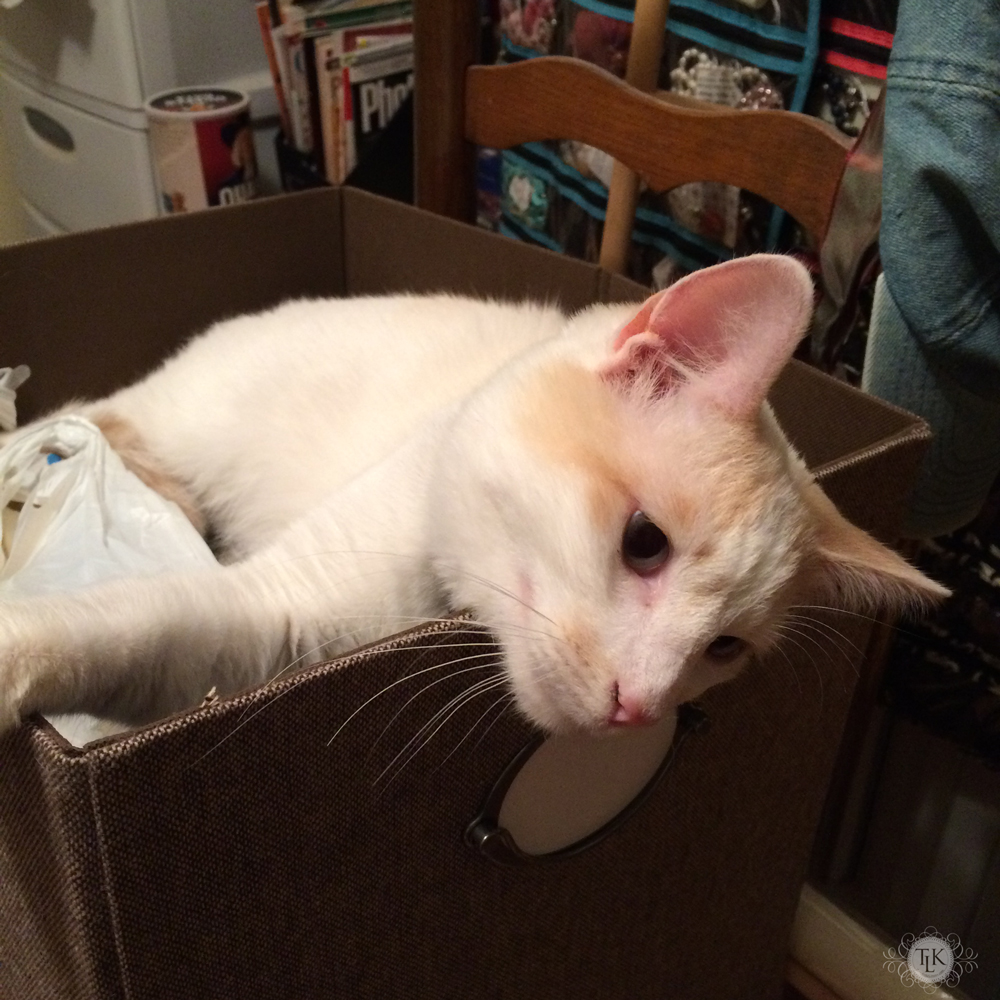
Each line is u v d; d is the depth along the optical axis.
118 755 0.40
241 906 0.48
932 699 1.05
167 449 1.04
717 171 0.95
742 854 0.86
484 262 1.11
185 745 0.42
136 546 0.83
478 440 0.68
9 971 0.59
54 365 1.08
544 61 1.05
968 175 0.65
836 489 0.71
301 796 0.48
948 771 1.14
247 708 0.44
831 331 0.93
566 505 0.63
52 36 1.34
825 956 1.25
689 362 0.65
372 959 0.57
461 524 0.68
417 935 0.59
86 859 0.42
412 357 0.99
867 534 0.71
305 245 1.23
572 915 0.71
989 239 0.68
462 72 1.13
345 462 0.92
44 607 0.57
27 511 0.84
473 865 0.60
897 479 0.75
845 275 0.88
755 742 0.79
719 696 0.72
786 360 0.61
